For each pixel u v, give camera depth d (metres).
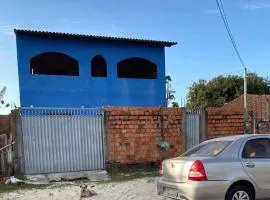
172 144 14.45
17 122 12.29
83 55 19.36
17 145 12.22
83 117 13.16
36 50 18.55
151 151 14.06
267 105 25.59
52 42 18.81
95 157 13.27
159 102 20.84
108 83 19.81
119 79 20.05
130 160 13.70
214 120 15.31
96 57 20.19
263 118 16.67
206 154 7.99
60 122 12.82
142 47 20.56
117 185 11.46
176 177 7.78
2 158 12.16
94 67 20.88
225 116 15.53
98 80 19.62
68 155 12.88
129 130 13.74
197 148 8.52
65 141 12.86
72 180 12.47
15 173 12.13
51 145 12.66
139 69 22.73
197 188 7.31
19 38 18.33
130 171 13.66
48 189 10.95
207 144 8.43
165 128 14.36
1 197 9.95
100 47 19.70
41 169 12.48
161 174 8.40
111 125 13.51
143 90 20.55
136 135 13.85
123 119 13.67
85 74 19.39
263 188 7.86
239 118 15.83
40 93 18.58
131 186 11.27
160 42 20.48
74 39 19.17
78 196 10.02
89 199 9.67
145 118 14.01
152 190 10.62
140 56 20.50
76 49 19.25
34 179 12.01
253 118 16.34
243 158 7.83
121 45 20.11
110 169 13.38
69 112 13.05
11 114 12.34
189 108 14.93
